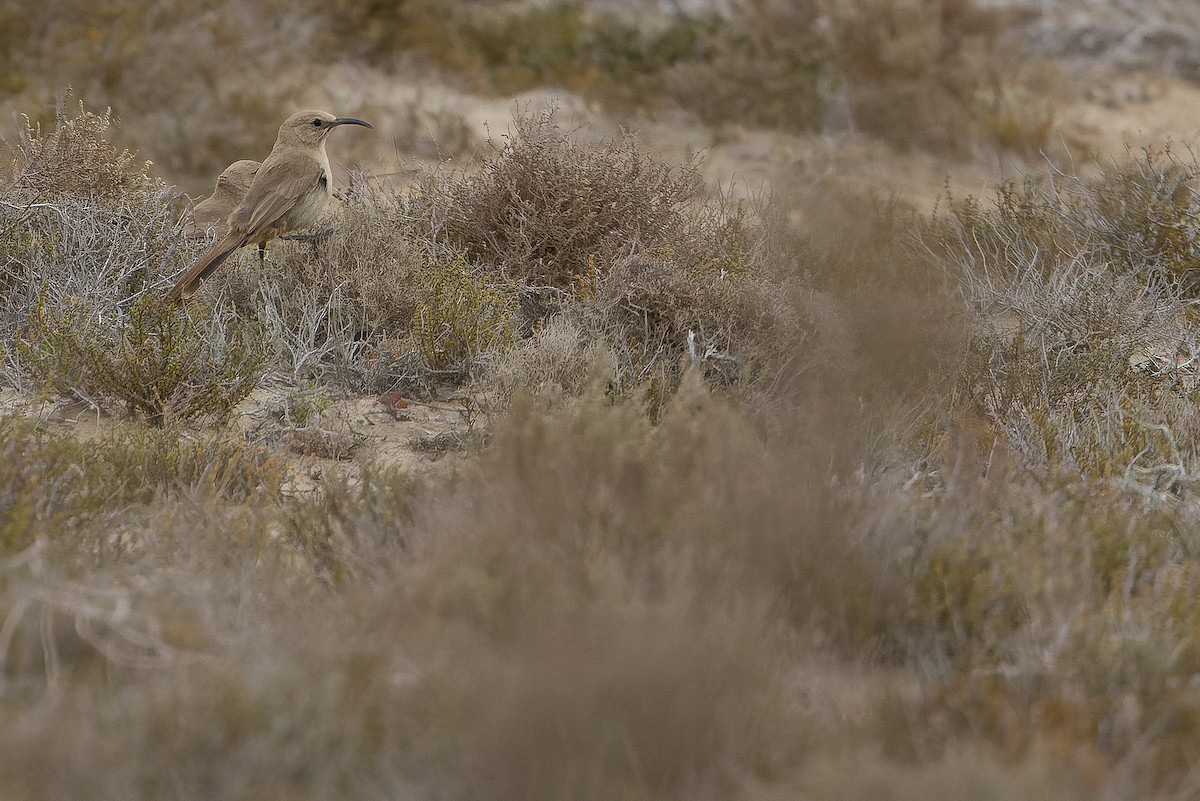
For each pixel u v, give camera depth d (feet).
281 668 26.78
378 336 57.31
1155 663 28.89
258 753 24.61
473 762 24.67
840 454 38.83
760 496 33.22
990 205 86.43
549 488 33.24
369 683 26.76
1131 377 53.93
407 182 73.92
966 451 43.11
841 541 33.68
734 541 32.35
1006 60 120.47
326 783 24.45
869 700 29.22
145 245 59.00
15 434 40.68
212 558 33.63
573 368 49.29
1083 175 95.66
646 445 36.78
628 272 54.60
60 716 24.95
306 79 104.06
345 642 28.96
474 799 24.57
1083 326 57.26
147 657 28.14
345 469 46.01
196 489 39.65
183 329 50.47
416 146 95.04
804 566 32.63
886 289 47.01
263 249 59.16
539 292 59.93
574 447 34.99
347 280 58.49
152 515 37.45
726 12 126.82
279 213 56.18
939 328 47.39
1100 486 41.70
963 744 26.58
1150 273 63.87
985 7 127.75
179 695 25.49
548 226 60.90
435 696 26.30
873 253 52.34
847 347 45.03
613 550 32.12
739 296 53.21
